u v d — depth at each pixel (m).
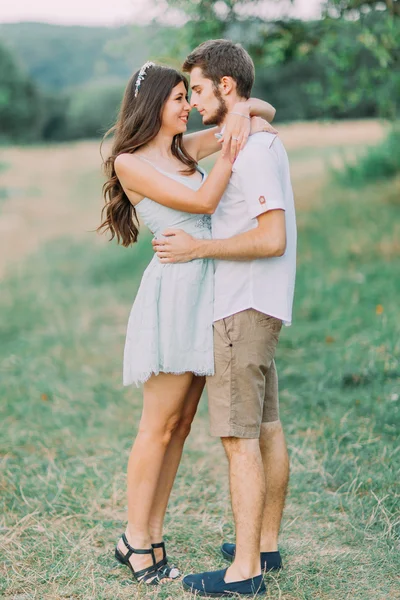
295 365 6.00
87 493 4.03
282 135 19.66
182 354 3.02
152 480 3.18
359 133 19.03
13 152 25.25
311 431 4.71
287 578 3.12
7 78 38.16
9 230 14.62
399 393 4.95
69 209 16.52
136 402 5.59
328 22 7.44
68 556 3.36
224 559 3.33
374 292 7.70
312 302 7.70
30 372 6.27
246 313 2.97
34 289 10.00
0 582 3.15
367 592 3.02
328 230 10.86
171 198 3.02
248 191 2.91
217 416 3.01
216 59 3.01
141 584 3.13
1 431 5.03
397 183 12.85
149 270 3.13
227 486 4.12
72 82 56.53
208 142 3.45
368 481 3.93
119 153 3.19
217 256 2.96
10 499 3.97
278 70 23.02
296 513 3.75
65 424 5.16
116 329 7.93
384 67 7.77
